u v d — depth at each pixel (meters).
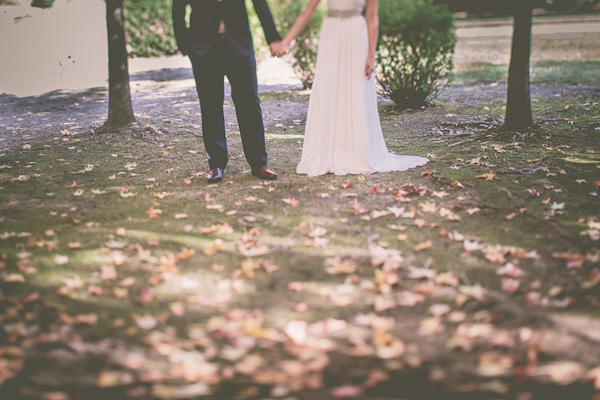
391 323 2.33
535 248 3.04
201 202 3.97
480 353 2.14
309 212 3.70
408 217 3.55
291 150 5.49
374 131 4.64
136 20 12.88
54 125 6.89
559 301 2.48
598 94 7.33
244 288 2.69
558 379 1.98
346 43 4.34
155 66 12.02
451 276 2.73
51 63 11.52
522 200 3.72
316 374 2.04
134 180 4.57
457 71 10.31
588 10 15.80
